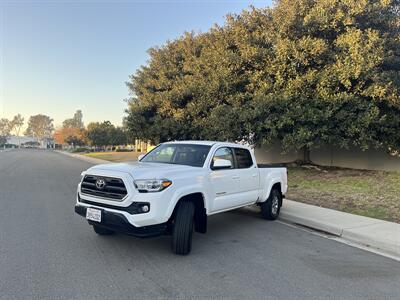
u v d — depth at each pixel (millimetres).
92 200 5078
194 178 5336
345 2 13180
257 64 14070
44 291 3777
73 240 5742
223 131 14172
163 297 3713
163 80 20047
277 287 4098
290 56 13383
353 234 6520
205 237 6328
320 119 12398
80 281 4070
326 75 12500
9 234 6039
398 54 13859
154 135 20062
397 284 4309
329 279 4414
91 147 78625
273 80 13992
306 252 5566
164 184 4832
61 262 4695
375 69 12773
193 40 20141
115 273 4355
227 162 5906
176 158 6332
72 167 24172
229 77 14352
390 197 10094
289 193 11383
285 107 12875
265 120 12922
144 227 4703
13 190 11641
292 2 13891
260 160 22688
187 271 4508
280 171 8195
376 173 14734
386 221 7500
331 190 11594
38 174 17891
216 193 5875
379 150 16266
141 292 3820
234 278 4332
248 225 7422
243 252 5438
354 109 12500
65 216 7590
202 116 16656
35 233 6137
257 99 12984
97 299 3615
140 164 5824
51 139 169625
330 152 18469
